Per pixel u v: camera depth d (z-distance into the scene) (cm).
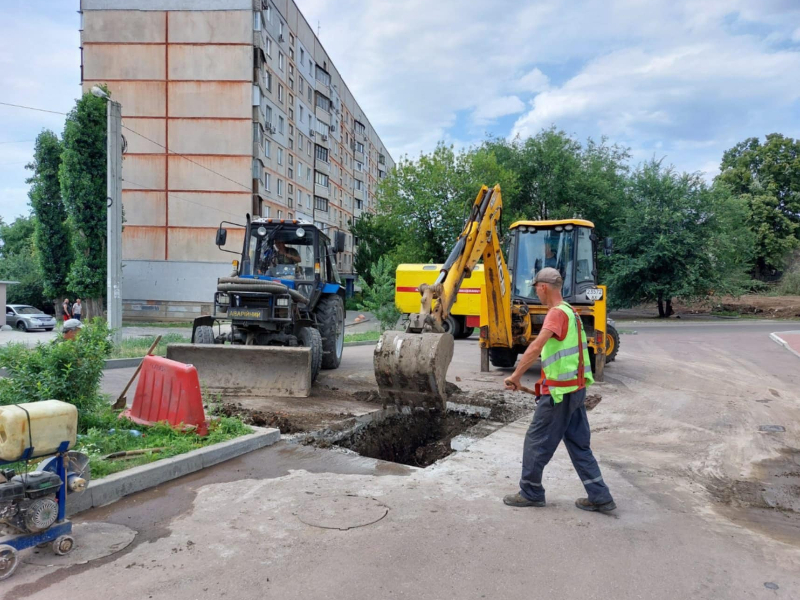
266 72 3609
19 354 563
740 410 833
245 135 3338
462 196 3531
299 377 836
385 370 675
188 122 3338
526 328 1109
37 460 363
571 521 411
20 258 4075
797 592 317
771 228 4769
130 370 1120
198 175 3350
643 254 3145
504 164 3644
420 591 310
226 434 584
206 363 851
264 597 303
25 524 333
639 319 3344
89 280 2673
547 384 421
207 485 478
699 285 3102
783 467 576
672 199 3111
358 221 5272
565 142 3584
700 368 1280
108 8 3303
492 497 457
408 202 3622
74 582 318
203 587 313
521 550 361
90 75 3322
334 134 5572
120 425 593
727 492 498
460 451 597
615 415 793
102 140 2680
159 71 3319
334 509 427
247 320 913
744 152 5309
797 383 1084
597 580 325
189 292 3366
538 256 1146
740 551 369
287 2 4056
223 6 3291
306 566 338
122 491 448
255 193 3391
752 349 1716
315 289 1045
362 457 568
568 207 3569
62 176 2639
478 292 2091
